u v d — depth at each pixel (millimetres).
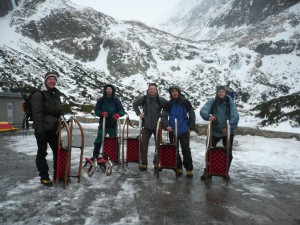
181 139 5824
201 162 7336
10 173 5801
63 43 77062
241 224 3547
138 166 6734
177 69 84250
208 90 74250
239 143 10594
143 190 4809
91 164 6039
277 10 146250
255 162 7359
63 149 5145
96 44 81562
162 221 3588
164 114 5918
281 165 7016
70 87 48938
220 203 4258
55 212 3812
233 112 5527
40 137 4871
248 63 89375
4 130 13523
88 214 3764
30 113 5035
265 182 5469
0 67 42062
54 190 4723
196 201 4320
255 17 155750
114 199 4344
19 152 8305
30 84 40125
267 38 103000
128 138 6543
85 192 4652
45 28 78188
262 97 72875
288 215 3846
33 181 5227
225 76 82562
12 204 4062
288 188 5086
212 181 5480
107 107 6781
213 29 181125
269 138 11609
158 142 5766
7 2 80812
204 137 12633
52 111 5031
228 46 103312
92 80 60594
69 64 66250
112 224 3480
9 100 16312
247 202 4320
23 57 53500
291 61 90375
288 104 15055
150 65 81375
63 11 87000
